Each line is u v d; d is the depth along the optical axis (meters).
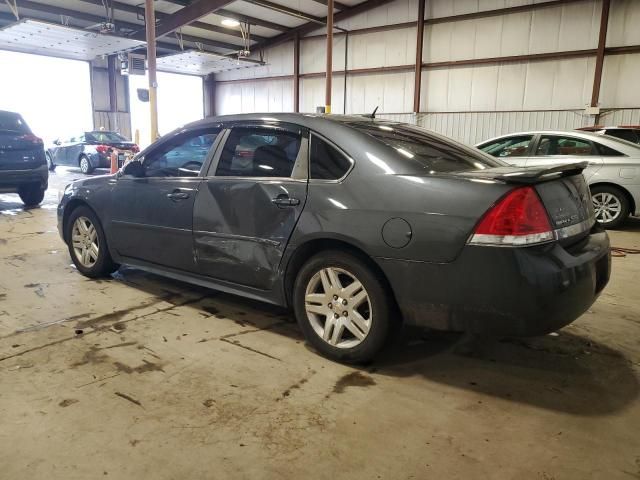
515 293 2.12
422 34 15.31
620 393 2.40
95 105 19.02
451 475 1.78
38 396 2.27
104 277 4.16
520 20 13.68
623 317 3.41
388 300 2.47
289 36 18.45
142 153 3.70
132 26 16.05
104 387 2.36
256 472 1.79
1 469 1.77
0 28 13.55
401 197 2.37
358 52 16.98
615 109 12.65
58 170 16.06
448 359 2.75
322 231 2.58
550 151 7.15
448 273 2.24
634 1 12.09
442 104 15.38
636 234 6.57
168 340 2.92
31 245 5.36
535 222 2.14
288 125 2.92
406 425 2.10
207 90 21.94
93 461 1.83
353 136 2.67
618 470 1.82
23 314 3.30
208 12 13.92
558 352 2.85
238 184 3.00
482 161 2.97
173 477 1.75
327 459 1.86
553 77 13.41
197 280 3.34
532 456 1.90
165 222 3.43
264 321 3.26
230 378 2.48
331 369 2.60
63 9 14.48
